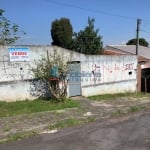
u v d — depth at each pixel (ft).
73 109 47.65
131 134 33.99
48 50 54.03
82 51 105.91
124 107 51.49
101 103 54.80
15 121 38.91
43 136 33.17
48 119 40.29
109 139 31.86
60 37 110.93
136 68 74.33
